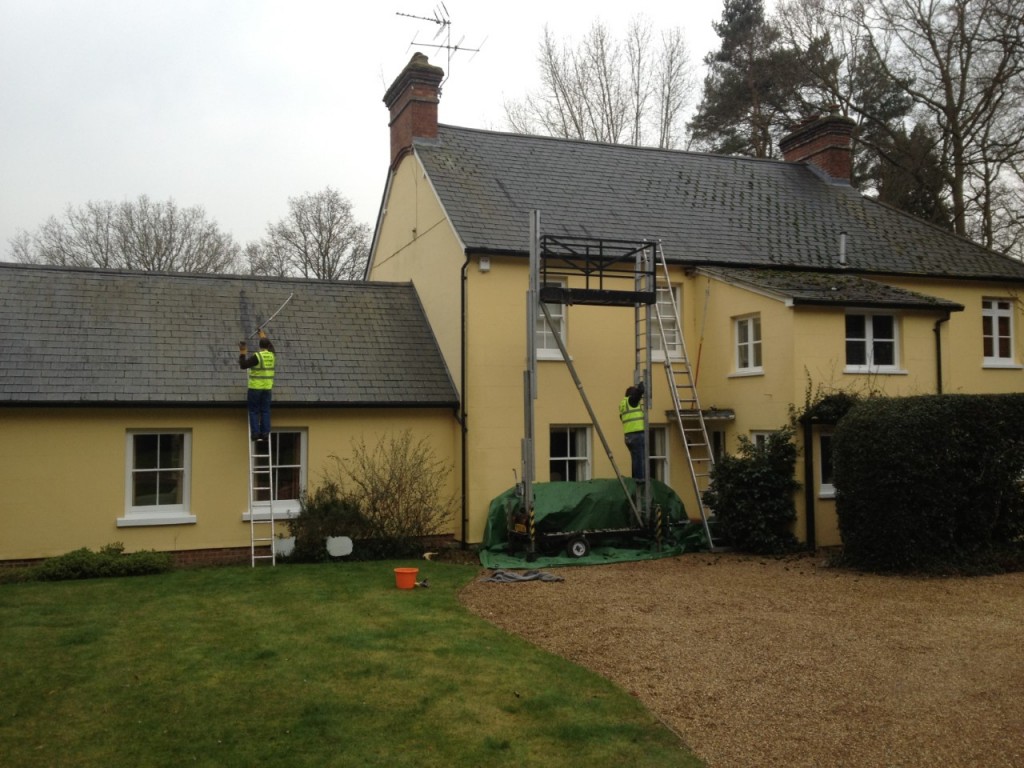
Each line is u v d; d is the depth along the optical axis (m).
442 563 14.80
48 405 13.80
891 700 7.47
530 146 20.77
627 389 16.62
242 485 15.19
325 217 49.50
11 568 13.59
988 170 28.80
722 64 38.03
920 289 19.69
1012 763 6.22
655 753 6.50
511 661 8.68
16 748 6.61
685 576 13.38
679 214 19.78
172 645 9.23
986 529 13.70
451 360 17.14
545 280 15.43
